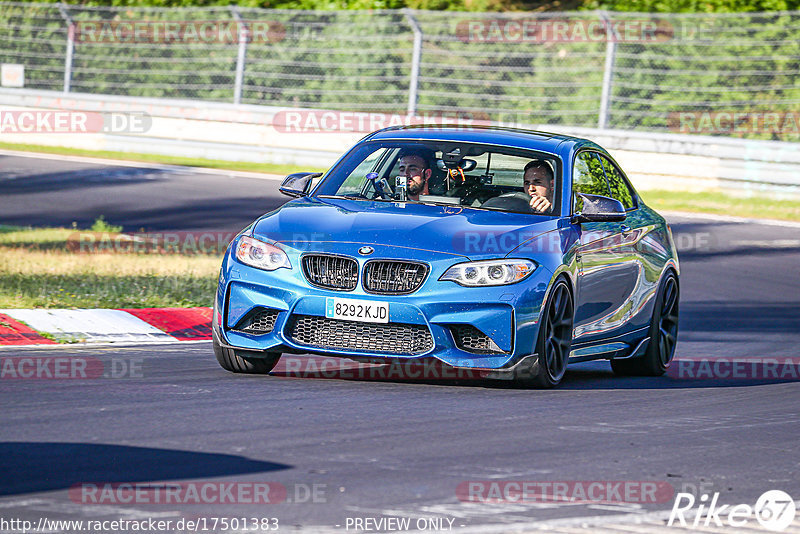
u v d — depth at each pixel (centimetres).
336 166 2789
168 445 1812
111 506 1481
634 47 7338
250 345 2408
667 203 6384
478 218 2517
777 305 4200
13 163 6750
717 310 4072
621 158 6906
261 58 7962
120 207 5628
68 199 5781
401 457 1809
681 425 2216
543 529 1470
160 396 2203
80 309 3222
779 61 7194
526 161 2705
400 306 2330
